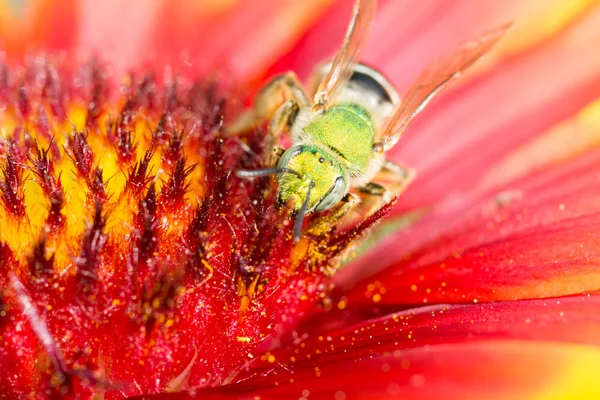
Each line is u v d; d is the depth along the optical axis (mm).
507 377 59
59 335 65
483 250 71
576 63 79
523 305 65
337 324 71
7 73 76
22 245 66
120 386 65
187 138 70
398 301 71
